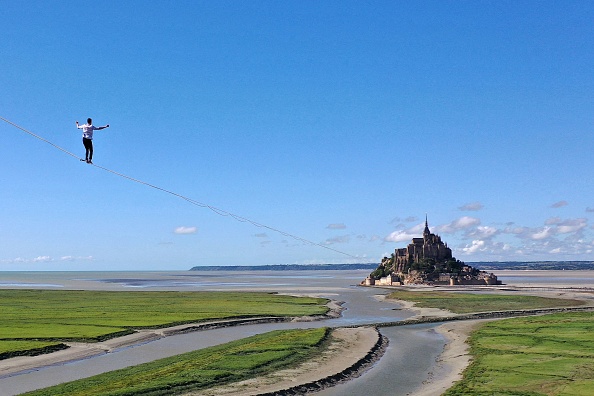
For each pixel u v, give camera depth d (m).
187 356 71.62
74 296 198.50
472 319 130.00
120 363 70.69
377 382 58.72
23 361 69.81
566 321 107.81
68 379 60.94
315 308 148.12
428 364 68.88
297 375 59.59
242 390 52.88
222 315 125.06
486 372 59.91
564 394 49.41
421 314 138.88
